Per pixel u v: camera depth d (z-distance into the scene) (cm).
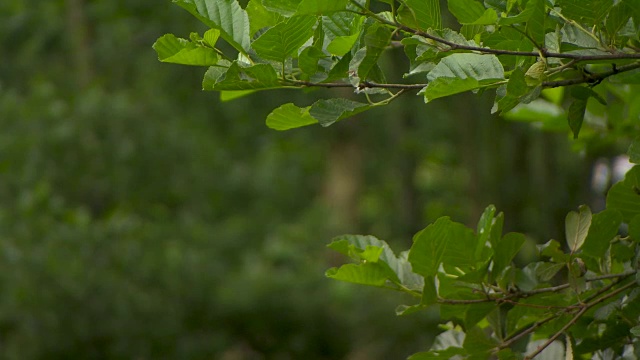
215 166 1708
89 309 1266
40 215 1261
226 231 1606
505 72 213
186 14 1753
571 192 1886
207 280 1450
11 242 1212
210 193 1697
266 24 218
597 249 248
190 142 1631
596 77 213
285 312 1509
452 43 204
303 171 2194
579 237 247
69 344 1248
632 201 242
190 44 210
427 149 2384
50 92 1467
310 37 209
